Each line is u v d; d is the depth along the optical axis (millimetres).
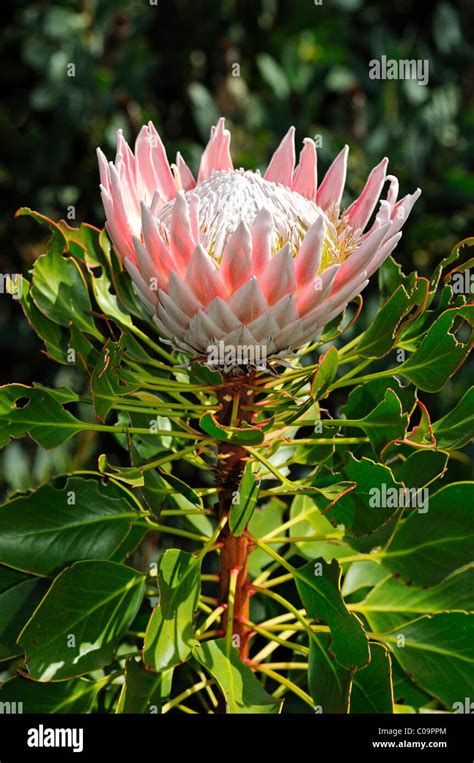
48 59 3908
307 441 1627
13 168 4145
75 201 4086
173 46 4293
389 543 1747
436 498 1728
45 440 1648
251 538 1694
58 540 1692
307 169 1745
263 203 1545
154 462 1599
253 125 3980
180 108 4324
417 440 1642
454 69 4387
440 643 1762
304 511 1911
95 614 1622
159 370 1922
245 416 1695
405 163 4031
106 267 1863
